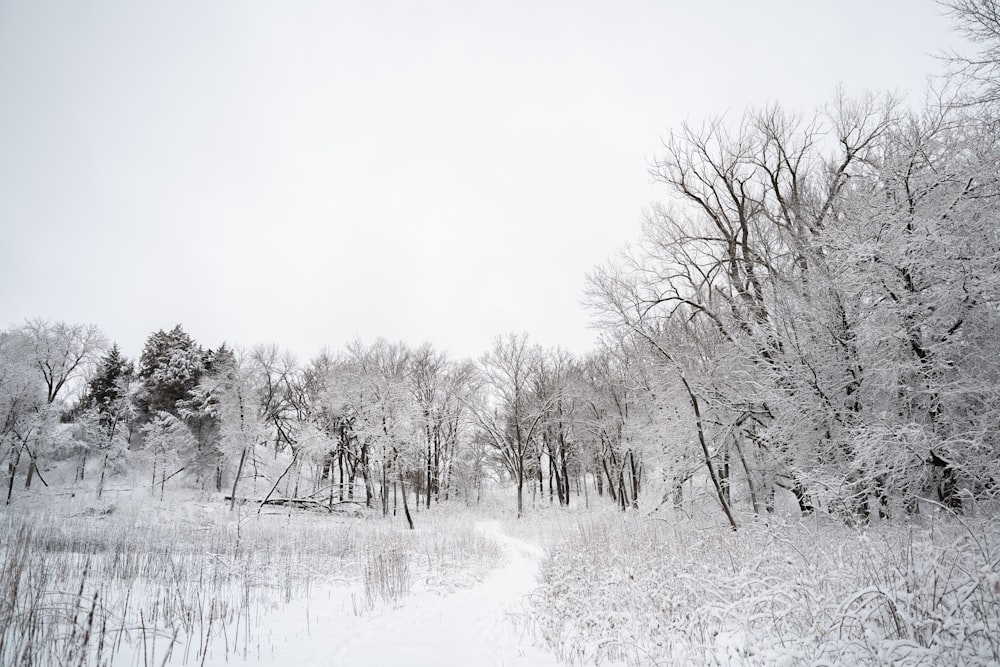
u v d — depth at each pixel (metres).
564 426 41.56
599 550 11.11
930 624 4.16
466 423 45.12
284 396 44.28
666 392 16.44
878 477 9.74
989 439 8.77
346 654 6.46
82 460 37.09
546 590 9.54
